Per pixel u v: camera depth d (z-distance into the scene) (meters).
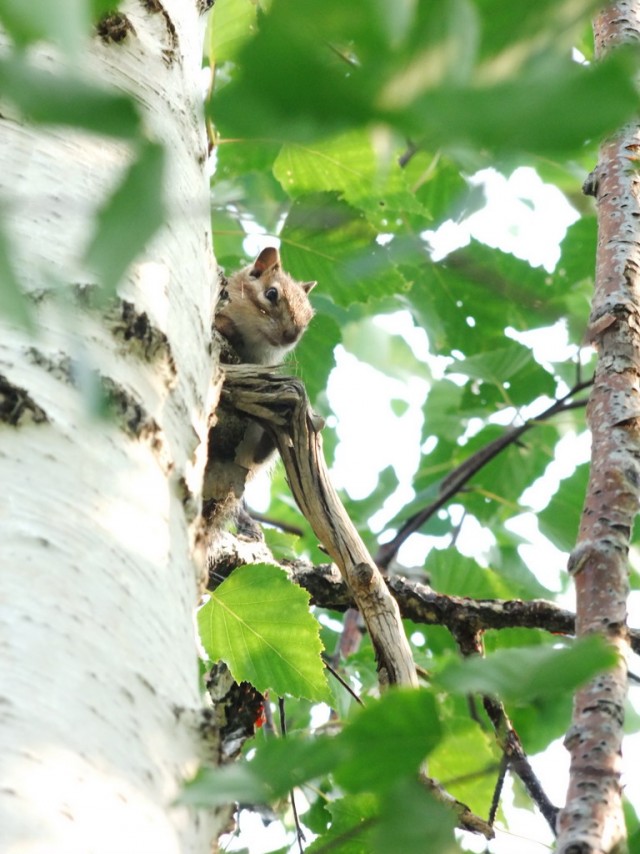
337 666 10.12
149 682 3.54
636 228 7.37
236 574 7.12
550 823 6.15
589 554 5.44
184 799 2.93
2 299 2.50
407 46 1.92
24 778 2.94
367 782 3.07
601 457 6.08
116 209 2.25
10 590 3.40
